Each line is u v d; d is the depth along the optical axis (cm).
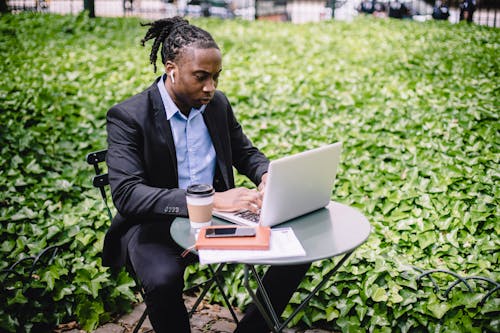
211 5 1532
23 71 672
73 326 299
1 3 1274
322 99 570
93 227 346
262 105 564
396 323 281
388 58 768
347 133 485
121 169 240
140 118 249
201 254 197
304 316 296
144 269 233
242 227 214
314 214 245
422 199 372
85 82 643
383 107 539
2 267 307
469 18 1242
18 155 439
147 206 232
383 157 439
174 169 257
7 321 277
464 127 473
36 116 518
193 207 222
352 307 292
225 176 271
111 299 310
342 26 1144
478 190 375
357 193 391
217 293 323
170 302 226
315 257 200
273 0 1504
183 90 241
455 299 276
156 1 1725
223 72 703
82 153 470
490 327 261
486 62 722
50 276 300
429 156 432
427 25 1130
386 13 1424
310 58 801
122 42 940
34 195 387
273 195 215
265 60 788
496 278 292
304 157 221
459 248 330
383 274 296
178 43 238
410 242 338
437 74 659
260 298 252
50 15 1180
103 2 1912
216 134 269
